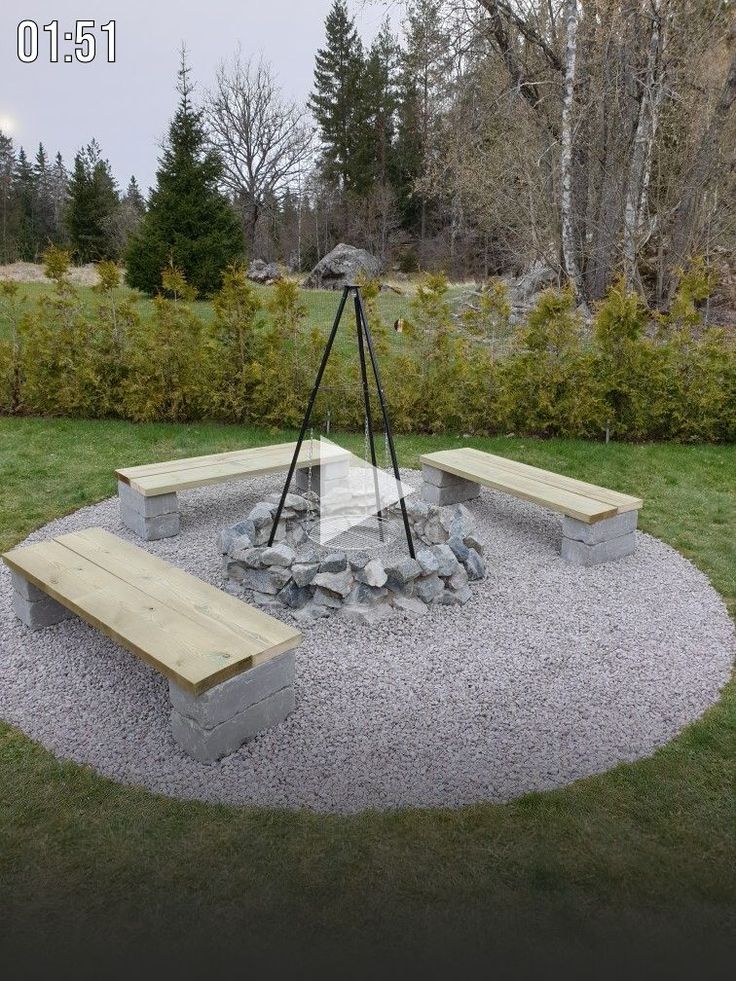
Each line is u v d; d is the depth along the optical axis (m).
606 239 12.38
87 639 3.17
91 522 4.66
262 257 32.06
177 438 6.74
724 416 6.94
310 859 1.97
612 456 6.47
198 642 2.45
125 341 7.33
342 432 7.26
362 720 2.62
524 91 13.30
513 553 4.29
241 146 29.84
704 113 12.05
